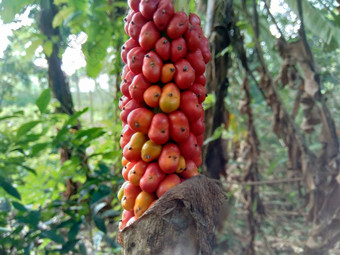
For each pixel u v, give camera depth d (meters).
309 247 0.49
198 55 0.20
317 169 0.50
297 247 0.60
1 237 0.39
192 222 0.19
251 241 0.57
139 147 0.20
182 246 0.18
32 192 0.46
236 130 0.65
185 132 0.20
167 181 0.20
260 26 0.56
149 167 0.20
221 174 0.51
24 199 0.46
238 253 0.60
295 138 0.51
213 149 0.49
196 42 0.20
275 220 0.68
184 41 0.20
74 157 0.42
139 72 0.20
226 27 0.44
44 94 0.39
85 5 0.43
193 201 0.19
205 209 0.20
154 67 0.19
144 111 0.20
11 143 0.43
